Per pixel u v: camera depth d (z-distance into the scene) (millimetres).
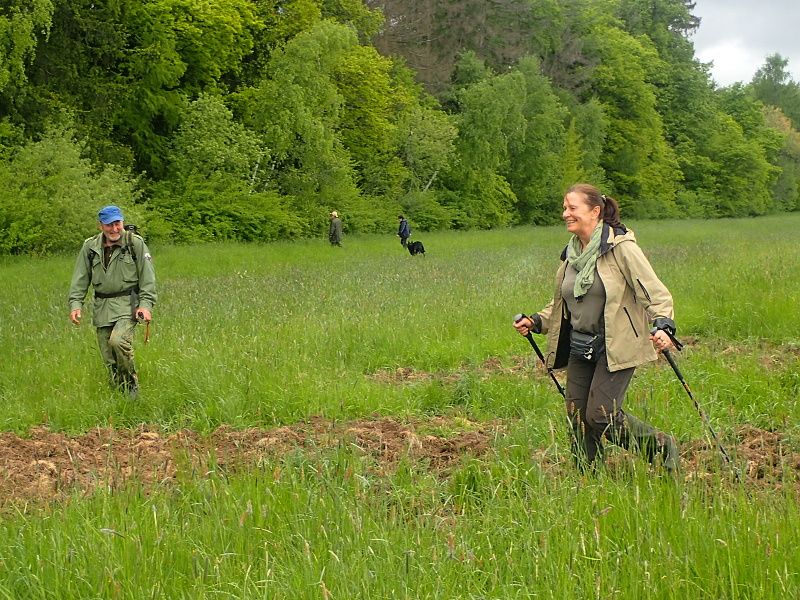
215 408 8383
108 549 4535
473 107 62281
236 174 42250
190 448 7074
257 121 45406
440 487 5895
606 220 5828
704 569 4270
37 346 11047
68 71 36219
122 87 38625
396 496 5566
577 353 5883
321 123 45938
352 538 4723
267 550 4598
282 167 47625
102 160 37156
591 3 93625
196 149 40906
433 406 8766
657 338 5504
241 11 45438
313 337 11492
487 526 4996
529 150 69562
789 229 53250
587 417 5820
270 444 7164
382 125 54250
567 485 5230
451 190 63500
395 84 60844
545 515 4910
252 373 9102
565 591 4105
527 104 69375
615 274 5715
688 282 16266
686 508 4801
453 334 12273
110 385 9102
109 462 6203
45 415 8219
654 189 87625
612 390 5758
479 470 6059
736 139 98812
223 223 40125
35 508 5359
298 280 19625
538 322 6246
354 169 55094
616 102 85562
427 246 38219
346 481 5730
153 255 28766
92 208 30172
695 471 5512
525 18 77312
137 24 41062
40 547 4621
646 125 86125
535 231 58000
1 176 29125
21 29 29859
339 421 8117
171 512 5133
